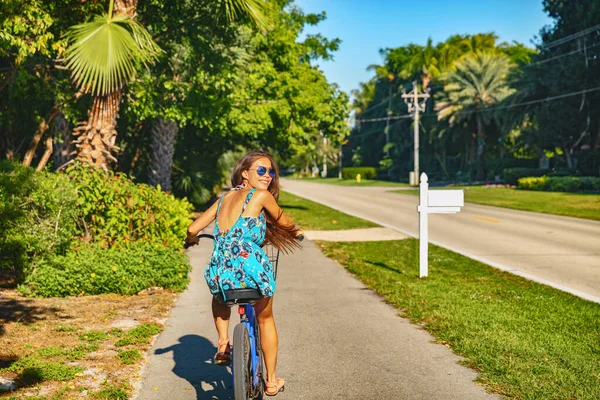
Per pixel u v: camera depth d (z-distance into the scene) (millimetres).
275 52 27641
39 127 17422
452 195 11211
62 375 5430
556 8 53562
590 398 4980
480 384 5438
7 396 4914
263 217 4445
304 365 5992
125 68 11250
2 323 7195
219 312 4742
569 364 5871
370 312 8281
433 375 5691
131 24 11305
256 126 24375
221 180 34188
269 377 4801
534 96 56812
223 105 18547
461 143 79500
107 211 11039
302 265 12617
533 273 11938
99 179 11008
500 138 68562
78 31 11211
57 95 16312
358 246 16109
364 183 77250
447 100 71250
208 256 13719
